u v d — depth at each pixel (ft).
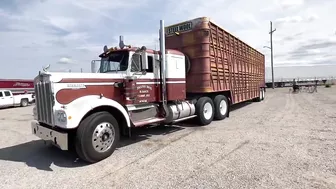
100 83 18.16
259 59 53.16
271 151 16.30
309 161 14.16
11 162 16.35
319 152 15.71
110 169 14.34
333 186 10.96
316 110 34.81
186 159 15.43
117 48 20.76
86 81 17.44
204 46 27.14
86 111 15.47
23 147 20.42
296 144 17.71
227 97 33.91
